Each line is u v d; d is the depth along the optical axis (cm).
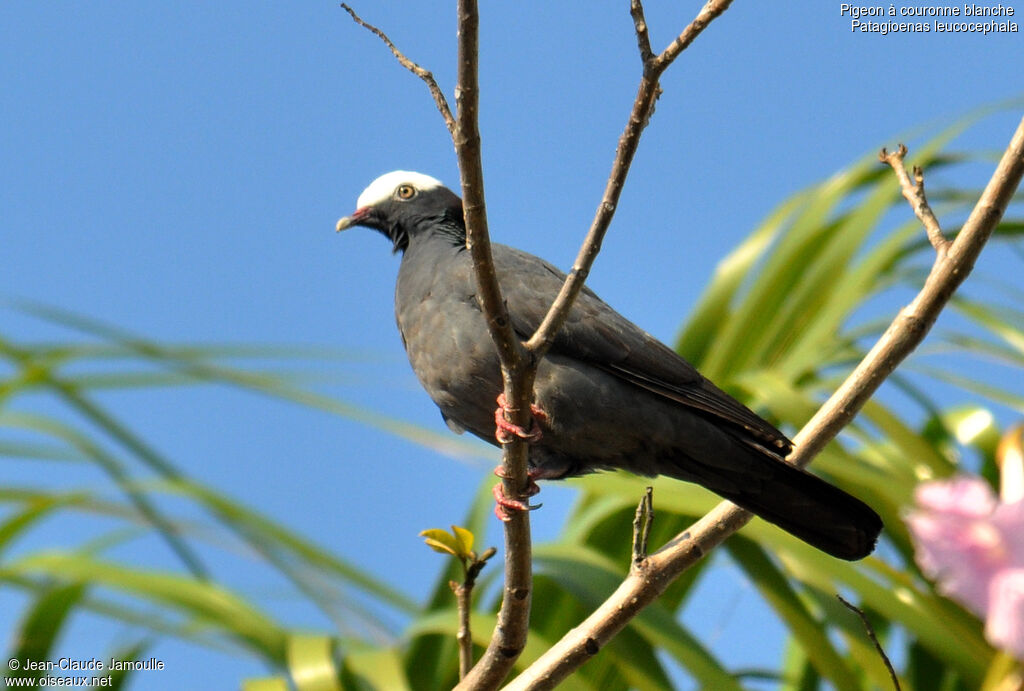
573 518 1145
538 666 793
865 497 1023
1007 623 412
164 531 1078
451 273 1015
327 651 868
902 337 845
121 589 918
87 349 1209
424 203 1175
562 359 966
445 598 1016
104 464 1141
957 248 826
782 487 910
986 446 1154
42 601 934
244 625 904
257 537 1073
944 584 428
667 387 948
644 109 639
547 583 1058
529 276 1012
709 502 1005
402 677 848
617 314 1005
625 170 664
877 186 1316
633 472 1010
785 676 1062
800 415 1041
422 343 1008
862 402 860
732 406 942
